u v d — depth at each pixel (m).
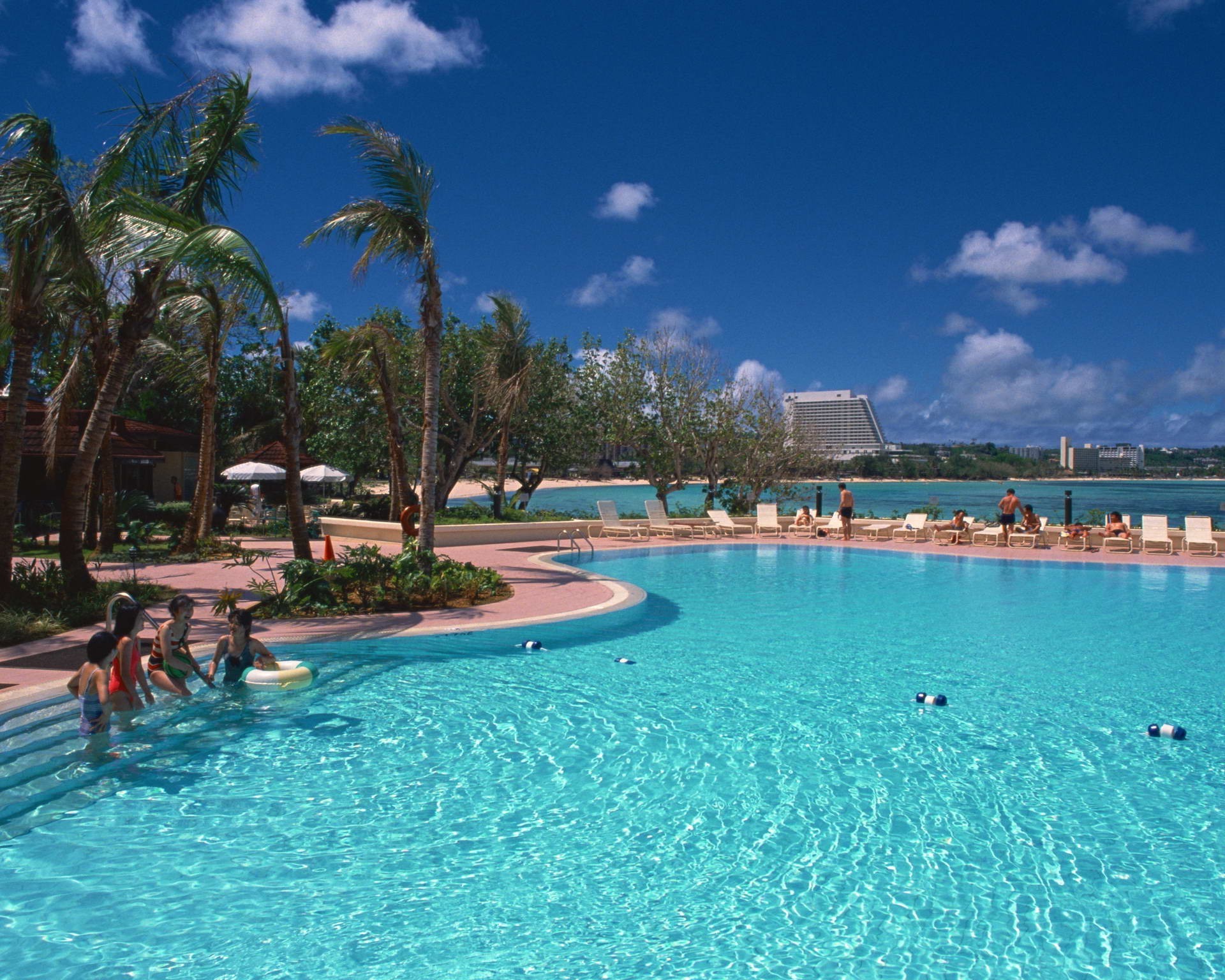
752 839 5.15
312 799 5.70
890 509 55.34
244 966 3.79
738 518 28.59
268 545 21.47
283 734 7.04
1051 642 10.90
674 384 31.42
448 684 8.64
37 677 8.00
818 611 13.20
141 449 25.97
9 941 3.96
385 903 4.36
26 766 6.21
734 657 9.95
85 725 6.76
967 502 68.69
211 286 16.20
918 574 17.94
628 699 8.16
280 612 11.50
